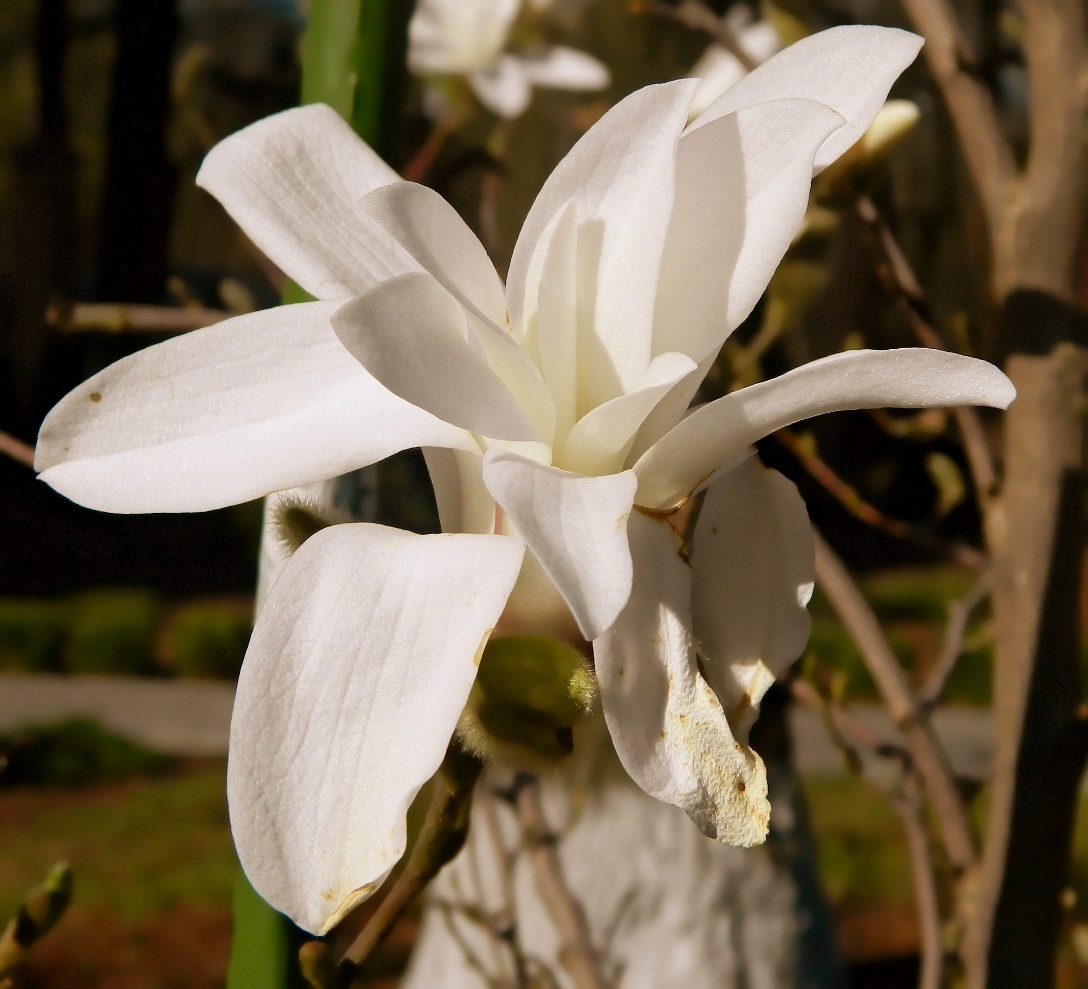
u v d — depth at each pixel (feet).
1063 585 1.27
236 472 0.79
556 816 2.56
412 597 0.74
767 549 0.85
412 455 1.17
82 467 0.79
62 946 4.37
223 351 0.81
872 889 4.40
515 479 0.72
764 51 1.85
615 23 2.34
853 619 1.54
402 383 0.72
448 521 0.82
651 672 0.75
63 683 8.32
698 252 0.80
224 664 8.54
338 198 0.87
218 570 10.44
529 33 2.31
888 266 1.43
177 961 4.29
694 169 0.80
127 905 4.71
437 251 0.76
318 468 0.79
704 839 2.59
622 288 0.79
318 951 0.90
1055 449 1.26
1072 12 1.25
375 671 0.73
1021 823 1.28
